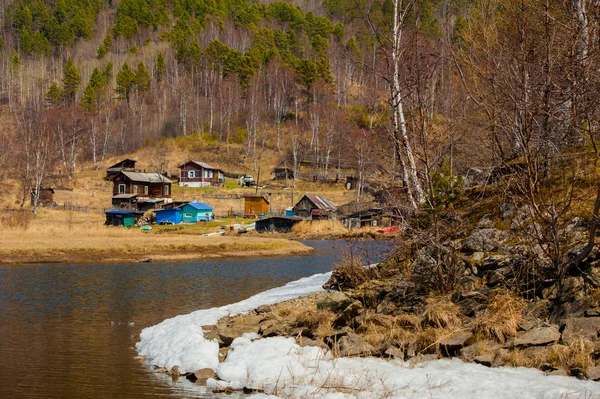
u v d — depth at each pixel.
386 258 16.48
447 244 14.22
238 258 43.78
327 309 14.41
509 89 12.39
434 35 15.70
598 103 11.66
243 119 142.50
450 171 17.77
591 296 11.13
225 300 22.30
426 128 14.97
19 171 101.19
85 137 136.12
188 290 25.25
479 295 12.63
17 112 152.88
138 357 13.60
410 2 16.48
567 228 13.12
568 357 10.09
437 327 12.02
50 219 76.19
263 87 152.12
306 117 131.62
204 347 12.81
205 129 140.88
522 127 12.41
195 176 109.88
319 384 10.32
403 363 11.11
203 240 53.47
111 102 163.38
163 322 16.64
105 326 17.41
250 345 12.67
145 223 80.75
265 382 10.70
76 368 12.70
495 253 13.98
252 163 124.06
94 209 88.69
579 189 13.62
